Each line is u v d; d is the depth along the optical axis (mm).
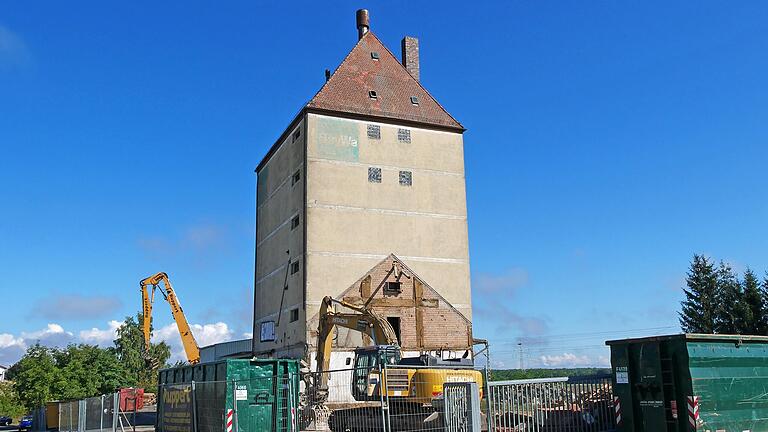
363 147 44250
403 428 22078
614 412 20516
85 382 65312
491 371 43844
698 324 67688
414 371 23531
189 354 55344
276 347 45750
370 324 29062
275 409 19562
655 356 17938
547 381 20766
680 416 17281
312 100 43656
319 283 41094
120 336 102062
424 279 43625
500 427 19703
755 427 17984
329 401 30156
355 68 46719
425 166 45719
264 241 50969
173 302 56312
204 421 20406
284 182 46938
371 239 42969
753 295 64188
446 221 45344
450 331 43344
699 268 69562
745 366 18328
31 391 62875
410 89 47469
